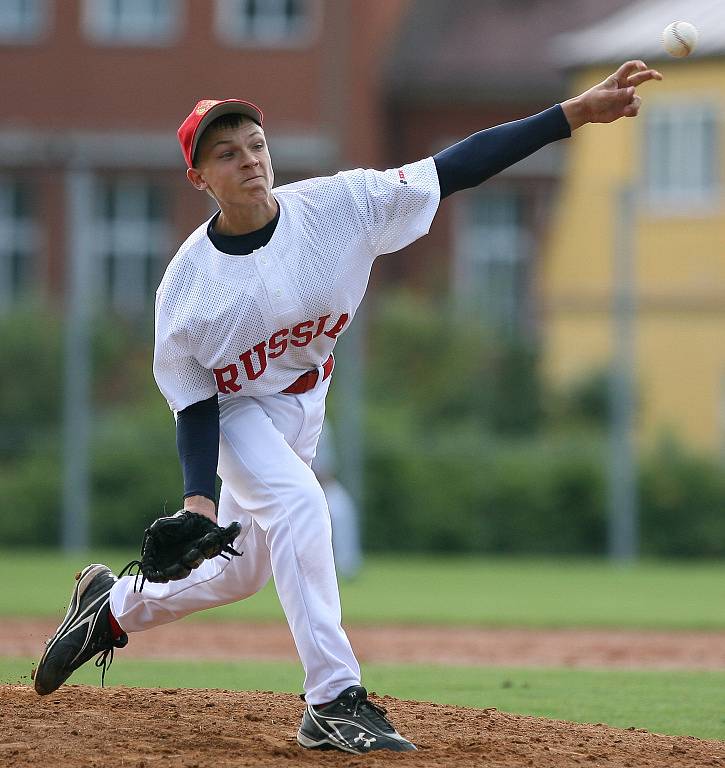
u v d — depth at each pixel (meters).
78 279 66.50
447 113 100.81
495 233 94.75
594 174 82.75
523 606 47.22
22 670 27.12
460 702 24.48
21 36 94.50
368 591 52.59
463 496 71.12
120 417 70.00
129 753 16.55
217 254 16.64
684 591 53.31
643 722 22.25
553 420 71.81
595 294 70.62
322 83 93.81
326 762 16.23
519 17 103.88
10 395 70.56
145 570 16.11
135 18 94.44
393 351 71.38
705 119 79.38
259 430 17.28
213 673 28.70
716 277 74.88
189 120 16.38
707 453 71.44
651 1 91.38
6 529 69.94
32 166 94.38
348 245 16.89
